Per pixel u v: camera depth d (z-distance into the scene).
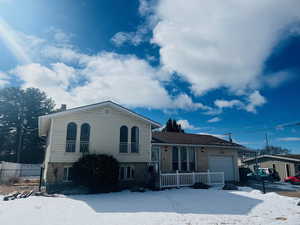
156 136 20.08
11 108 40.84
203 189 14.61
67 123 14.47
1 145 39.00
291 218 7.23
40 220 6.86
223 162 20.36
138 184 15.28
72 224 6.47
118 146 15.34
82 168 12.68
